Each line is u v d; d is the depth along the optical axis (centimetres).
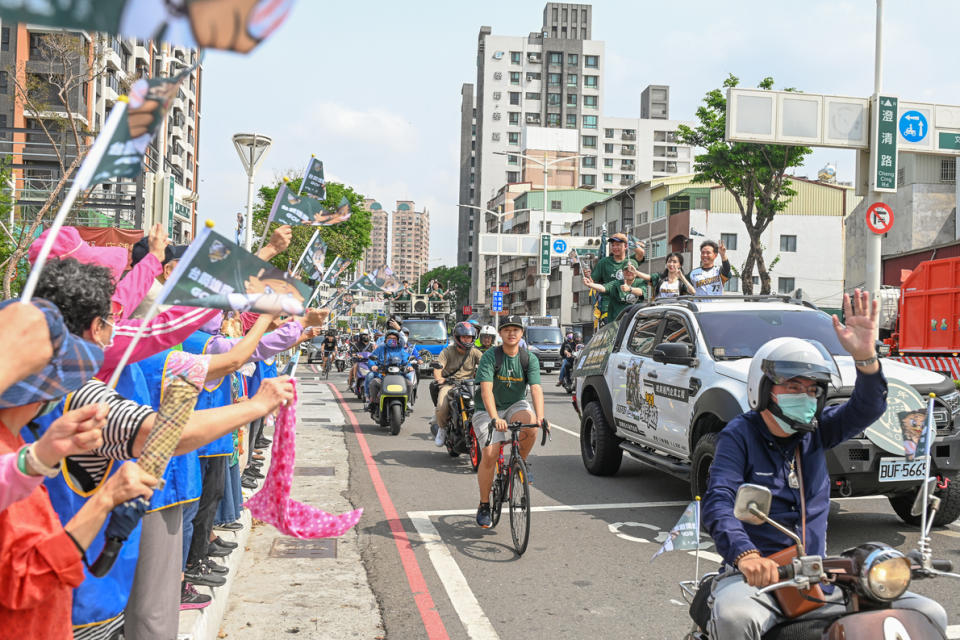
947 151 1839
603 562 577
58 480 233
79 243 305
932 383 612
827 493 298
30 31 3183
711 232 4775
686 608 480
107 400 219
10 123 3069
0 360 159
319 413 1564
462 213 13700
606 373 912
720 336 722
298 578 529
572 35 11756
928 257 2314
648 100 12056
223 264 208
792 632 254
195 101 6500
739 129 1786
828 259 4788
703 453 646
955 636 421
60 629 196
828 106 1817
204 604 399
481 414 660
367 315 4594
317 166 439
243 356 326
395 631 438
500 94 11119
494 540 637
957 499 625
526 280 8294
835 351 702
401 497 802
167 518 308
